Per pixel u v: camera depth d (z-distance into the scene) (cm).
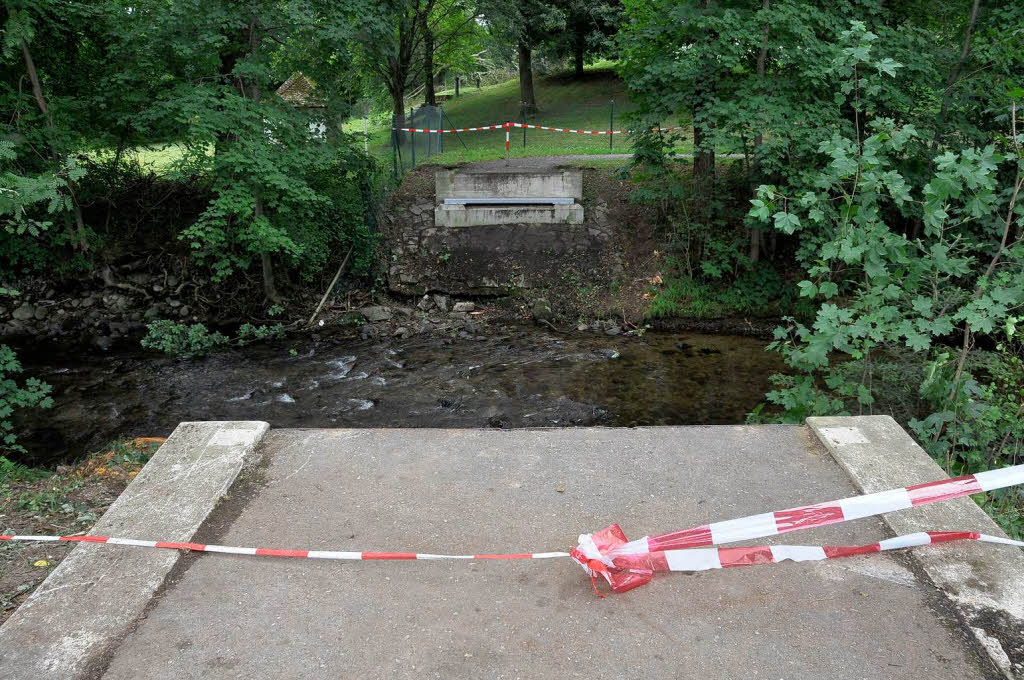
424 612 319
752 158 1427
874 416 496
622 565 341
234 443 468
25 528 418
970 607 314
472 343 1376
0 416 816
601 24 3025
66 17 1301
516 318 1521
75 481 492
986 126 1261
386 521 389
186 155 1292
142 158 1703
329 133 1510
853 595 326
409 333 1441
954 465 577
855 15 1222
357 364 1256
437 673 284
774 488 417
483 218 1656
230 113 1275
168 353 1309
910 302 595
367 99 1936
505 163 1956
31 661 289
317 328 1477
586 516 391
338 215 1600
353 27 1363
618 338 1388
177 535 373
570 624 311
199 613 318
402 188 1802
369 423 1012
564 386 1140
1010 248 577
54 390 1124
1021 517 487
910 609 316
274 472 443
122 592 330
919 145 1234
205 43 1241
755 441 477
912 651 292
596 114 3070
